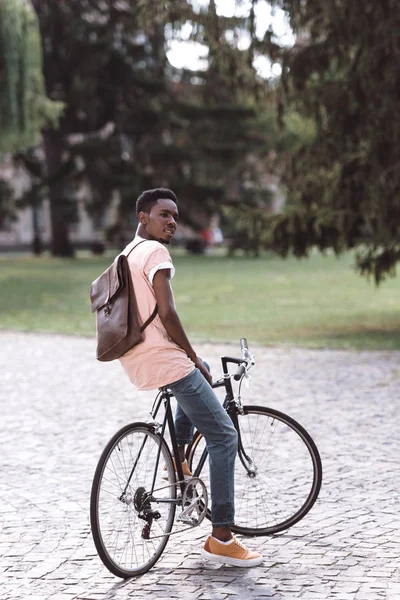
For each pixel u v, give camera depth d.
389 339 19.41
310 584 5.82
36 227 65.00
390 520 7.11
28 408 12.20
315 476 6.80
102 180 55.50
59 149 57.66
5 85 33.75
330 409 11.66
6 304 29.00
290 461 6.88
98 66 53.50
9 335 20.81
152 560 6.26
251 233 20.97
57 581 6.01
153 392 13.20
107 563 5.96
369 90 17.33
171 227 6.22
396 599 5.51
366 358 16.30
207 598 5.65
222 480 6.23
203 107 55.62
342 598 5.55
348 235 19.83
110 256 60.59
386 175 17.44
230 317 24.41
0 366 16.09
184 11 18.14
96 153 54.75
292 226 20.28
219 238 74.62
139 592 5.80
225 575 6.06
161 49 54.81
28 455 9.59
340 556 6.33
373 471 8.59
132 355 6.06
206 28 17.98
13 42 33.47
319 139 18.86
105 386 13.81
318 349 17.69
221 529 6.26
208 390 6.16
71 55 54.22
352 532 6.84
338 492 7.92
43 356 17.27
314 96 18.45
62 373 15.17
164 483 6.58
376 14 16.95
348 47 18.00
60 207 57.06
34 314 25.95
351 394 12.70
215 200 55.94
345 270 43.28
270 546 6.60
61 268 47.59
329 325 22.42
